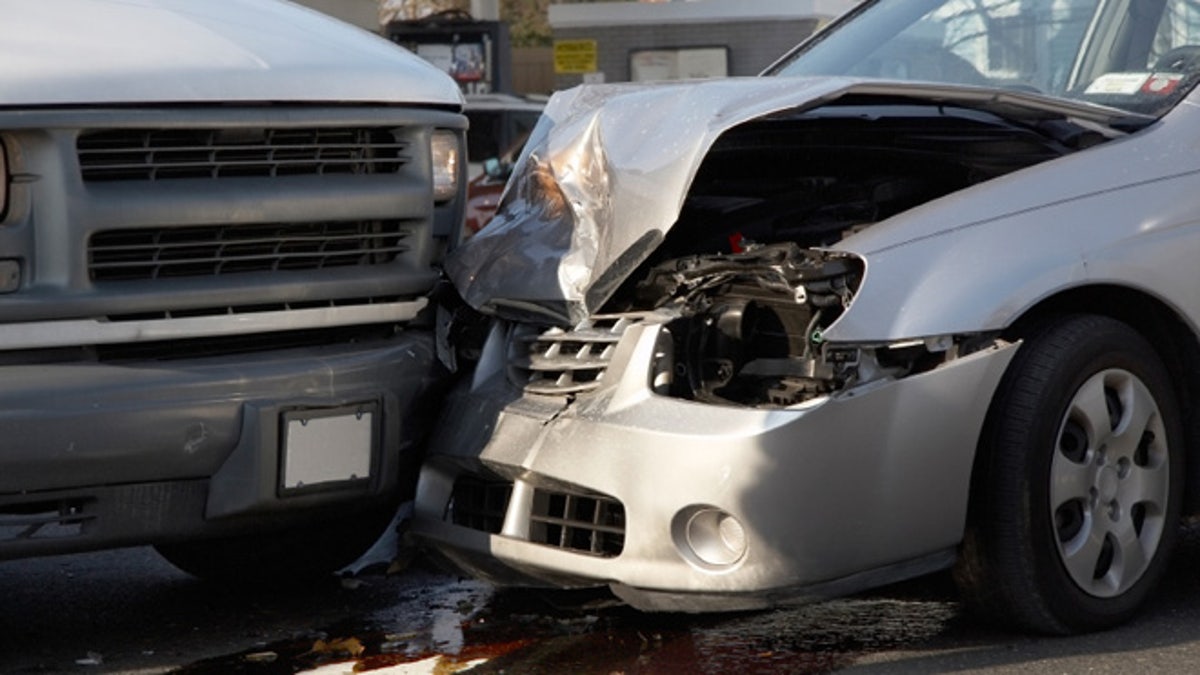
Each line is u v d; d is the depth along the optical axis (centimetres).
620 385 638
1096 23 786
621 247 664
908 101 682
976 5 827
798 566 612
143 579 803
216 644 695
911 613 703
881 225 650
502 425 665
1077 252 659
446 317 716
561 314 676
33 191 604
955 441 635
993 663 639
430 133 697
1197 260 687
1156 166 695
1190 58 751
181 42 650
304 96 656
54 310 605
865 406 620
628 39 3175
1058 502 655
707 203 748
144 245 625
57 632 717
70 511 619
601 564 635
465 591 762
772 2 3080
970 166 703
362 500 671
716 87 686
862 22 872
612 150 684
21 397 600
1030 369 649
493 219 731
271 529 662
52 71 606
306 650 683
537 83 4184
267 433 639
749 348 654
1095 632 675
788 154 753
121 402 614
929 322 630
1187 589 739
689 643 671
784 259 649
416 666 653
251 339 661
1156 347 704
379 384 671
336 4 2533
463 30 3077
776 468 605
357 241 682
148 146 624
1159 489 687
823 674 629
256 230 652
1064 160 686
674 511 613
